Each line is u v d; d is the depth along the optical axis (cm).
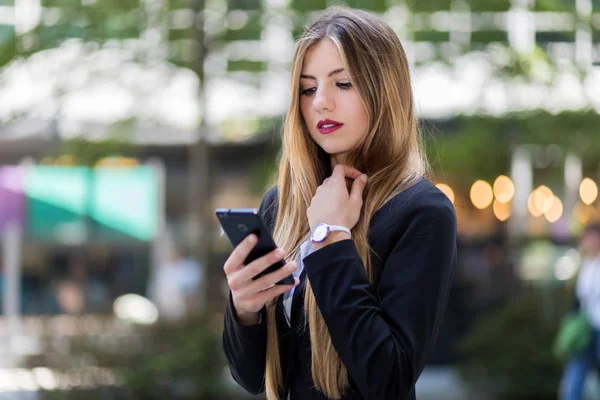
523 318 988
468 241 1252
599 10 1011
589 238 816
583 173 1166
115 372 828
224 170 1384
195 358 836
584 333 803
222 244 1122
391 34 239
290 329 238
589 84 1024
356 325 210
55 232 1292
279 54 970
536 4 982
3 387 882
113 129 995
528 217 1280
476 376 989
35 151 1112
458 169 1075
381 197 229
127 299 1267
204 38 954
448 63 984
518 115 1042
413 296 215
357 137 236
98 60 939
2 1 916
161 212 1308
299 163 247
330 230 222
